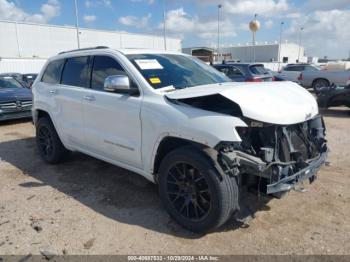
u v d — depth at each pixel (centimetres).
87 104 438
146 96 364
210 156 303
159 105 345
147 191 435
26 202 408
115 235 332
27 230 342
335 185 441
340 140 692
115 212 379
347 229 334
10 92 968
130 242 320
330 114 1051
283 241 316
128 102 377
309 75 1900
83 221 359
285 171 310
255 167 290
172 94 345
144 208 388
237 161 293
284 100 339
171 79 391
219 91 315
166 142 349
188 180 330
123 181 470
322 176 475
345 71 1798
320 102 1062
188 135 314
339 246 306
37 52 4778
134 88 377
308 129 378
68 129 486
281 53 6338
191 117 315
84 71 464
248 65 1166
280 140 315
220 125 296
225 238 323
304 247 306
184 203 337
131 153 385
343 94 1011
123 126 388
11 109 920
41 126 551
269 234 328
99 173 504
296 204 388
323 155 374
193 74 423
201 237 325
